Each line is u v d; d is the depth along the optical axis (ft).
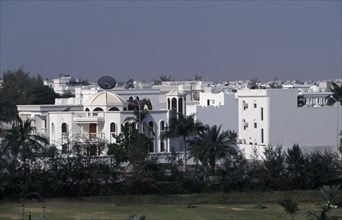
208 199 620.90
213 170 647.97
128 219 333.21
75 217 544.21
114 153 650.02
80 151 649.61
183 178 639.35
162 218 545.44
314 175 644.27
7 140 634.43
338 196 598.34
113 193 631.56
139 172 630.74
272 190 641.40
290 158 652.07
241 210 583.58
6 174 619.67
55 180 622.54
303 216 545.44
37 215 552.00
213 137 654.94
